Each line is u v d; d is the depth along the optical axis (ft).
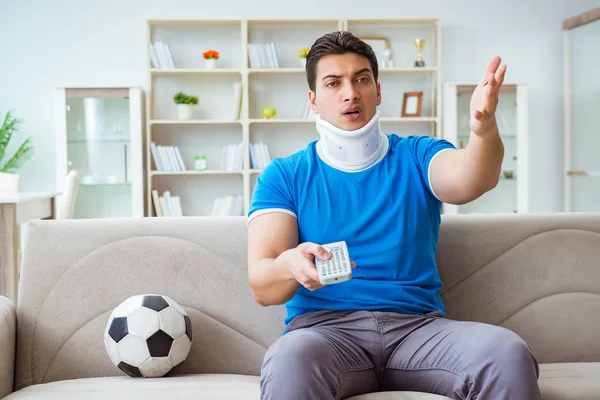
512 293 5.91
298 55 18.86
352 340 4.67
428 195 5.10
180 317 5.34
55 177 18.63
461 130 18.30
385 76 19.16
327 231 4.96
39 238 5.88
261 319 5.76
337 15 18.98
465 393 4.18
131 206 17.78
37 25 18.52
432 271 5.08
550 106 19.53
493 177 4.48
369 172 5.08
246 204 17.99
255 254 4.80
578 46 18.60
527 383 3.94
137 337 5.16
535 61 19.43
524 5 19.35
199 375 5.42
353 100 5.02
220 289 5.81
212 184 18.94
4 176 11.40
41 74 18.53
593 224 6.15
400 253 4.94
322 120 5.14
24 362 5.63
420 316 4.78
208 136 19.04
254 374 5.69
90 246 5.86
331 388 4.19
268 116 18.37
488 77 4.16
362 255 4.94
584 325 5.89
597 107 17.63
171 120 17.95
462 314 5.85
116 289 5.77
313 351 4.12
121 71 18.71
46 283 5.77
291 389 3.93
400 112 19.20
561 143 19.61
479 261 5.95
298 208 5.05
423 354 4.50
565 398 4.62
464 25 19.26
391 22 18.84
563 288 5.96
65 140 17.54
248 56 18.29
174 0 18.71
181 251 5.86
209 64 18.13
